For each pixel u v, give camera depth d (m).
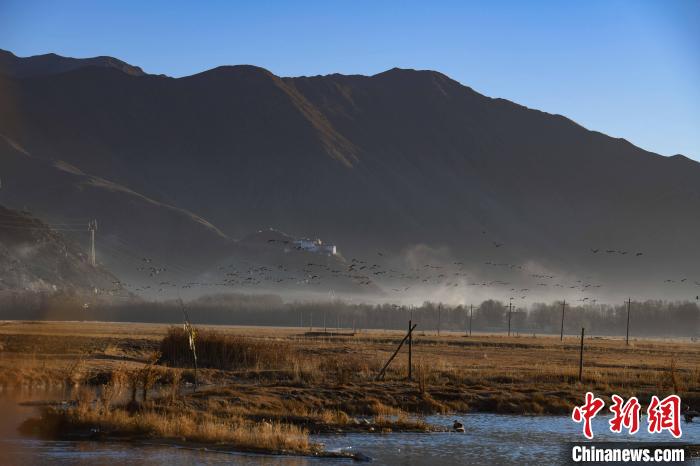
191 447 46.59
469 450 49.88
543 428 59.00
